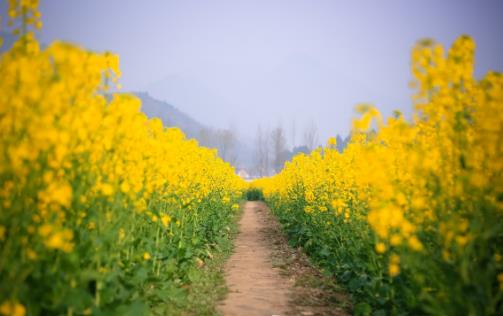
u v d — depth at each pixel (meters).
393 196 3.64
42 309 2.96
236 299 5.81
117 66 3.78
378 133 4.92
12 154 2.54
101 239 3.26
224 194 13.69
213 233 10.47
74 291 2.92
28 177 2.67
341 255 6.82
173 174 5.95
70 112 2.89
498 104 2.96
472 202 3.21
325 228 7.98
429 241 3.76
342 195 7.33
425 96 3.52
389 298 4.51
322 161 9.95
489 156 3.22
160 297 4.68
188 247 6.50
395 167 4.45
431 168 3.59
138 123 3.93
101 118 3.36
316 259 8.35
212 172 11.15
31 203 2.78
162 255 5.27
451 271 3.20
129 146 3.92
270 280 7.12
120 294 3.61
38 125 2.56
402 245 3.64
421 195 3.58
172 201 6.20
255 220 18.94
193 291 5.88
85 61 3.11
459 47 3.38
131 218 3.95
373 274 5.13
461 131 3.29
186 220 6.94
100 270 3.38
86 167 3.25
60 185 2.87
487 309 2.90
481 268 3.21
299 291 6.31
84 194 3.24
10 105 2.60
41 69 2.86
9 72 2.69
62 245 2.78
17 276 2.64
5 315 2.35
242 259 9.19
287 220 13.51
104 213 3.50
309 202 9.77
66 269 2.90
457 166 3.35
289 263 8.59
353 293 5.71
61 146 2.71
